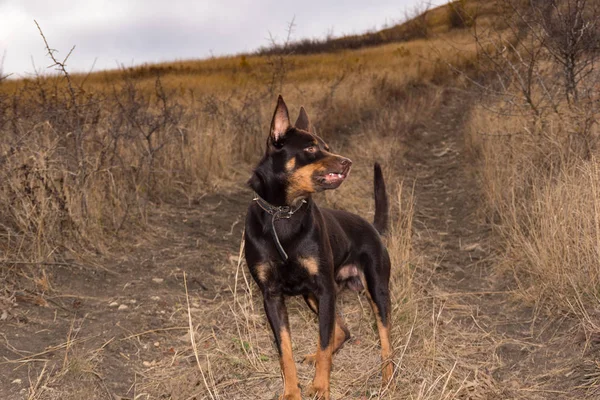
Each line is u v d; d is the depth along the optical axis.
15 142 5.58
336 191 7.89
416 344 4.12
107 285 5.07
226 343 4.29
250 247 3.71
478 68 11.73
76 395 3.46
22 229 5.27
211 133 8.98
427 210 7.51
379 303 3.97
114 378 3.76
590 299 4.39
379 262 4.07
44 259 5.07
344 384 3.80
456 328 4.51
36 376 3.62
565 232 4.75
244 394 3.70
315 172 3.58
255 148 9.78
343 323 4.18
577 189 5.09
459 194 8.10
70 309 4.56
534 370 3.92
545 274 4.79
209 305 4.93
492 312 4.80
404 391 3.65
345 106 13.66
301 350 4.25
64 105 6.56
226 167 8.69
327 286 3.65
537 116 6.89
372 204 7.67
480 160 8.59
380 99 15.13
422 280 5.38
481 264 5.80
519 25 7.75
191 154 8.16
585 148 6.14
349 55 29.56
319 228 3.69
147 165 7.29
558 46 6.88
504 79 9.08
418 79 17.88
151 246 6.00
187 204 7.42
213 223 6.88
